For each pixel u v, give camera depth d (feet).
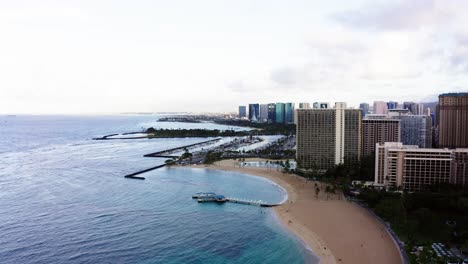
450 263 508.53
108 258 565.94
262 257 570.46
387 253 565.94
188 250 596.29
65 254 578.25
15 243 618.03
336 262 542.57
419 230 643.04
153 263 550.77
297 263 547.49
